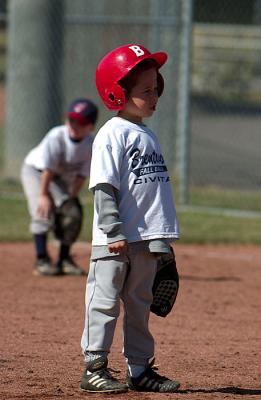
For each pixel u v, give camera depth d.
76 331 17.77
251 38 64.38
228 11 65.19
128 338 12.91
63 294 21.67
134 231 12.40
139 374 12.88
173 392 12.93
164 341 17.03
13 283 22.91
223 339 17.33
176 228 12.64
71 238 23.77
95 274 12.63
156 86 12.73
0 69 78.06
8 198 36.69
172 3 41.06
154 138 12.83
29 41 40.78
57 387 13.23
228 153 50.41
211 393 12.98
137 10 45.09
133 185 12.43
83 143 23.17
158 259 12.90
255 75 65.88
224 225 32.28
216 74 64.62
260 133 57.28
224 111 64.19
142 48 12.74
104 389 12.63
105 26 45.44
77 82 45.12
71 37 44.94
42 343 16.61
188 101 34.75
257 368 14.94
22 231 30.62
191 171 44.97
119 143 12.43
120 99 12.60
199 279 23.88
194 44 63.88
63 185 24.03
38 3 40.56
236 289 22.66
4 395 12.70
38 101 41.06
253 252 28.44
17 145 41.22
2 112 66.00
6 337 17.06
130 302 12.75
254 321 19.14
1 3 74.38
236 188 41.12
